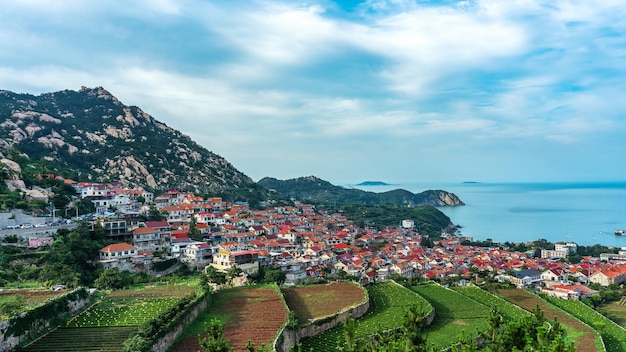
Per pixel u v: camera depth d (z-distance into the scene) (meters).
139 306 107.88
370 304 132.25
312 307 120.12
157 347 81.81
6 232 144.75
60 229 157.62
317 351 94.31
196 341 89.62
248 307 114.75
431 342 105.38
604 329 134.75
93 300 113.06
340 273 175.62
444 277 199.38
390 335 83.25
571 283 195.25
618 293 186.25
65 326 92.38
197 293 116.94
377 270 190.50
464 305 144.50
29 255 135.50
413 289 164.12
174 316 94.88
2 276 120.88
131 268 155.88
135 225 184.88
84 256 147.00
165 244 182.50
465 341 72.50
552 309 151.00
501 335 69.56
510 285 184.00
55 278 125.38
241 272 159.75
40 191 193.62
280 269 177.88
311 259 193.38
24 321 83.31
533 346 61.91
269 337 91.12
